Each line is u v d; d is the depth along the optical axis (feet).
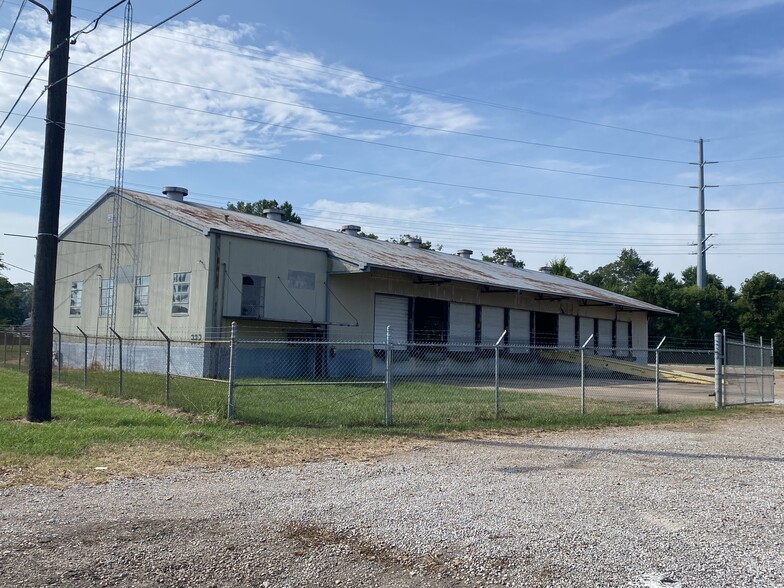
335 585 15.94
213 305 70.44
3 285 206.69
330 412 44.45
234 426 38.68
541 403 55.57
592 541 19.08
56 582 15.69
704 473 29.22
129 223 83.30
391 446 34.88
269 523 20.53
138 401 48.93
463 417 44.78
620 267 340.39
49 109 42.52
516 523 20.77
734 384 86.17
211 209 92.02
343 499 23.52
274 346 75.72
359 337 84.64
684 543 18.99
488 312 106.32
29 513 21.03
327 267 81.10
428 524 20.56
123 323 82.69
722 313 223.71
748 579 16.33
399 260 91.66
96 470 27.43
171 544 18.44
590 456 33.04
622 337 138.82
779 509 22.91
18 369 82.28
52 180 42.27
